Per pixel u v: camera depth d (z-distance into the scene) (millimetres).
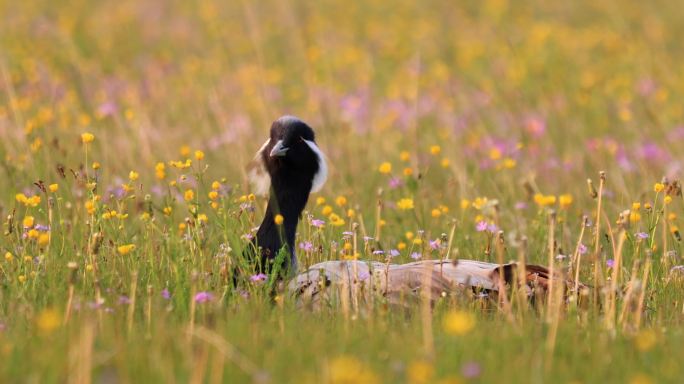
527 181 15172
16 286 10039
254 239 11703
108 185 15000
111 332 8688
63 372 7750
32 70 22141
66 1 33688
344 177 16594
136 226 12859
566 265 11961
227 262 10680
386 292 10398
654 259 12008
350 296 10305
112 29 29922
